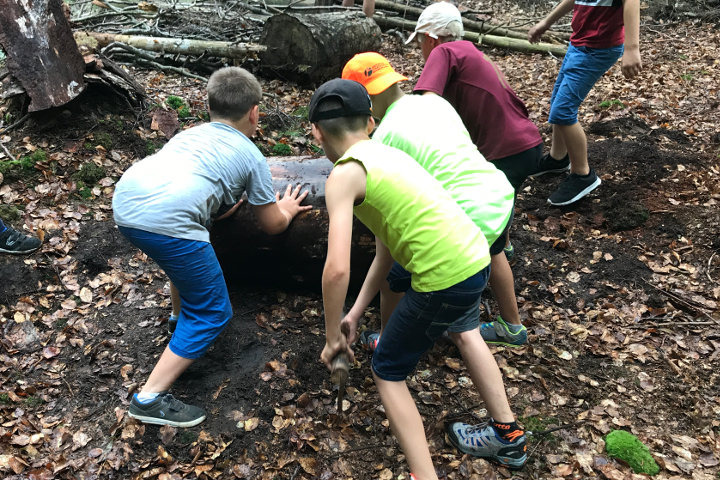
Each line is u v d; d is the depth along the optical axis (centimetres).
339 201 211
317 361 317
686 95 670
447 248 218
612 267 393
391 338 231
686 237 416
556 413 295
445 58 312
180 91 595
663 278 383
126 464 265
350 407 295
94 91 493
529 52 890
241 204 324
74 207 417
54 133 466
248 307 349
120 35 662
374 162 217
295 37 642
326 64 655
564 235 428
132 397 287
